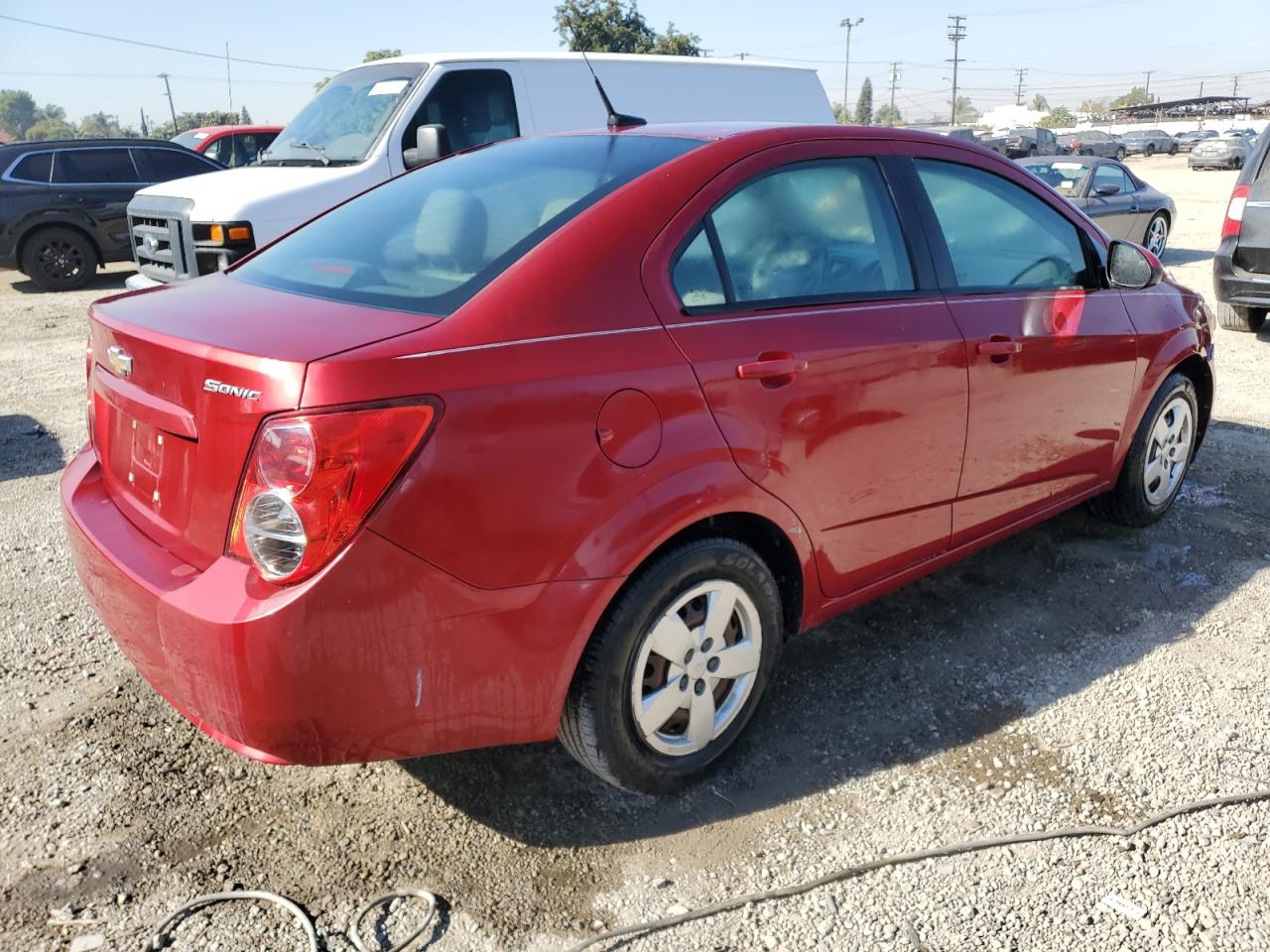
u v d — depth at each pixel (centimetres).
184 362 227
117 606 244
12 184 1187
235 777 287
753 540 292
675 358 253
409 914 238
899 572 329
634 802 278
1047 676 335
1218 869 250
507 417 224
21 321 1016
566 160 304
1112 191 1287
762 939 231
